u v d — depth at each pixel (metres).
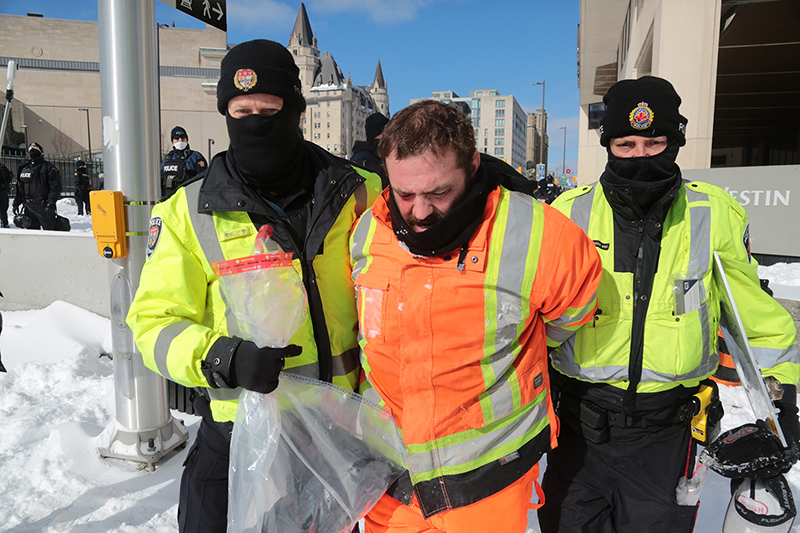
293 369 1.45
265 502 1.35
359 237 1.43
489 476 1.36
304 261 1.45
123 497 2.51
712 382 1.73
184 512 1.60
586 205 1.75
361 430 1.48
